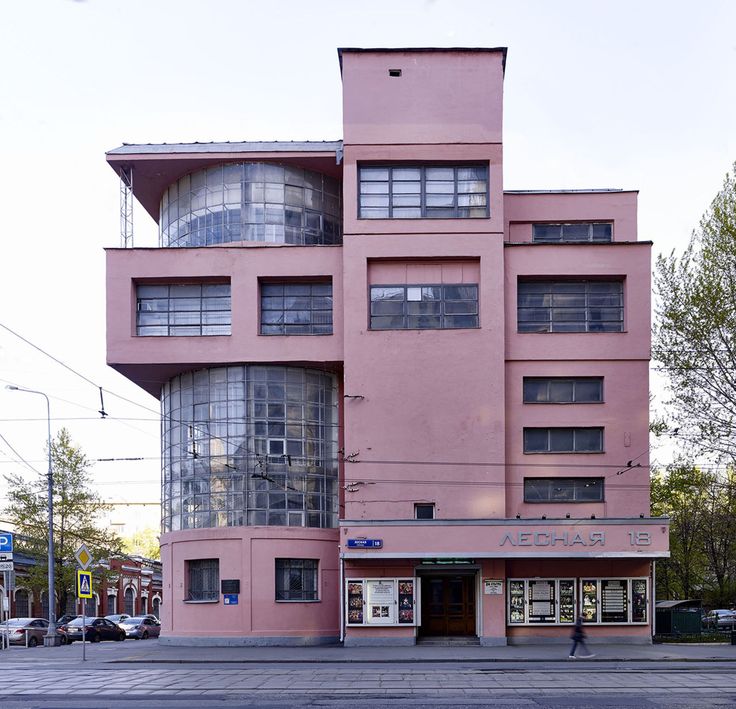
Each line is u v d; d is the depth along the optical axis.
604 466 33.97
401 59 35.09
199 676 21.59
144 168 37.03
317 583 35.09
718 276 35.03
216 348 34.97
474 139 34.59
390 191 34.75
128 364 35.00
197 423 35.75
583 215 36.69
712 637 34.28
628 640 32.50
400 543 31.83
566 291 35.28
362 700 16.84
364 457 33.47
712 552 52.09
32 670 23.84
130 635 49.78
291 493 35.19
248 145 37.19
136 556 80.25
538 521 31.98
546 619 32.69
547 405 34.34
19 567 58.72
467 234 34.34
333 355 34.88
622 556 31.77
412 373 33.88
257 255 35.34
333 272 35.25
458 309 34.41
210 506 35.03
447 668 23.62
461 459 33.38
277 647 32.81
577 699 16.84
